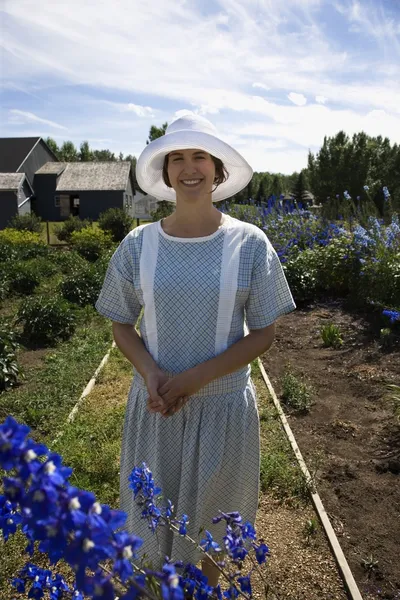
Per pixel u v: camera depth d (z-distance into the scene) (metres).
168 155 1.91
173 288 1.78
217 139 1.79
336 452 3.84
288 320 7.75
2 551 2.66
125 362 5.87
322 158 34.97
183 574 1.39
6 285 10.44
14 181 32.22
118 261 1.95
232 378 1.89
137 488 1.52
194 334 1.81
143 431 1.96
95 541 0.81
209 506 1.96
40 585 1.47
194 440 1.86
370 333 6.69
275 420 4.26
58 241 23.81
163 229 1.89
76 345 6.84
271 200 12.57
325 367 5.67
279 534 2.91
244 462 1.97
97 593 0.82
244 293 1.81
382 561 2.71
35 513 0.80
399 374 5.24
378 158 34.44
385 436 4.04
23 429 0.84
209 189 1.85
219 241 1.82
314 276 8.86
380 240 8.12
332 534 2.84
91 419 4.31
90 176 37.34
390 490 3.33
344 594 2.48
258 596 2.43
